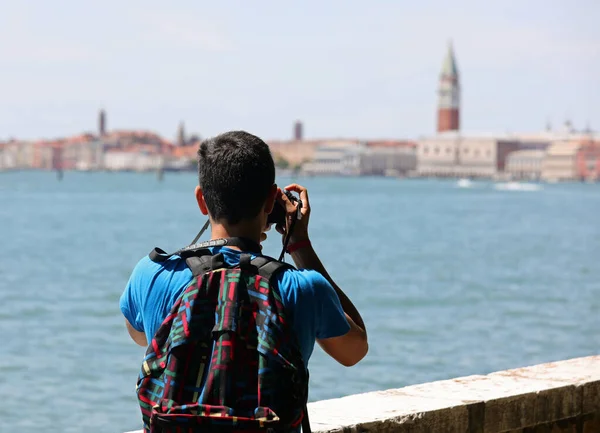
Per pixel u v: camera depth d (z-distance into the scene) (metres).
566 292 36.91
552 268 47.97
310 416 4.40
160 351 2.88
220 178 3.06
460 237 73.75
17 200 143.00
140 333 3.15
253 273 2.96
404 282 41.12
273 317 2.87
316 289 3.02
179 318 2.88
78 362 21.17
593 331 26.45
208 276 2.92
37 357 21.67
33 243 64.44
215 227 3.12
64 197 156.50
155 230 79.00
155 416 2.75
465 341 24.38
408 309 31.61
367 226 88.62
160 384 2.84
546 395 5.09
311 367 20.06
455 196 185.38
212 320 2.87
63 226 83.62
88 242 65.75
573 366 5.73
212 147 3.10
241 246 3.06
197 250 3.04
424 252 58.84
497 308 31.81
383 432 4.37
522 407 4.97
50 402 17.11
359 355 3.17
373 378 19.25
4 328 26.31
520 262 51.66
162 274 3.03
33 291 36.50
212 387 2.79
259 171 3.08
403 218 103.69
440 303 33.31
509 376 5.40
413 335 25.38
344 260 53.03
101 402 17.42
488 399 4.82
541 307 32.09
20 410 16.47
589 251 59.91
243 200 3.06
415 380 19.16
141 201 141.50
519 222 96.88
